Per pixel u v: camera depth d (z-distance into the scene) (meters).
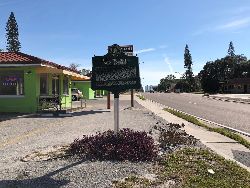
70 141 12.20
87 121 18.97
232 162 9.12
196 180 7.45
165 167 8.52
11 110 24.44
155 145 10.57
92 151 9.63
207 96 69.62
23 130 15.34
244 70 130.00
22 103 24.39
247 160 10.02
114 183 7.28
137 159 9.15
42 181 7.44
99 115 22.78
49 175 7.86
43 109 24.41
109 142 10.12
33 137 13.29
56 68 25.48
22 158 9.44
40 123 18.02
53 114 22.70
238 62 133.75
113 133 11.21
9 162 9.08
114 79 10.82
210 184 7.21
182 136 12.07
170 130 13.47
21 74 24.39
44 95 26.08
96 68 10.89
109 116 22.06
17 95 24.42
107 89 10.86
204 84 129.25
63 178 7.64
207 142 12.79
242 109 31.84
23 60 23.88
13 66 23.84
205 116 25.08
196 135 14.42
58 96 25.44
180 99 55.59
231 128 17.91
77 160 9.20
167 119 20.91
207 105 38.84
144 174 7.93
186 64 149.00
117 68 10.81
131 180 7.45
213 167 8.55
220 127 18.14
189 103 43.22
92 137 10.84
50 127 16.34
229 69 129.88
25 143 11.93
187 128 16.75
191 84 147.25
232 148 11.84
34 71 24.31
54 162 9.00
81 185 7.19
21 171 8.18
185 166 8.60
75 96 47.19
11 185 7.18
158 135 13.56
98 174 7.93
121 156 9.23
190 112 28.83
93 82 10.91
